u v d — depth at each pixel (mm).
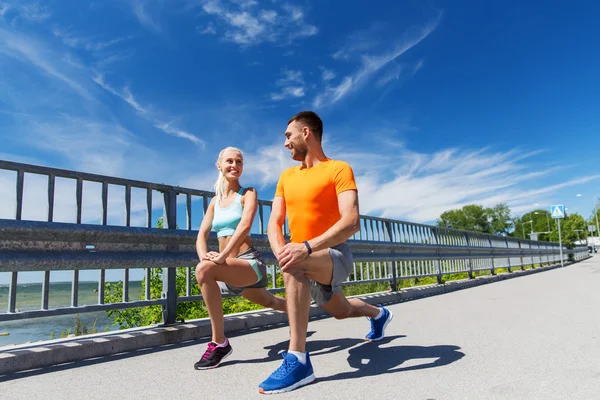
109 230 3654
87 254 3527
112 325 6652
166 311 4223
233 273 3201
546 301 6188
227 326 4508
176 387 2553
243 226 3207
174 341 4008
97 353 3422
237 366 3055
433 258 9375
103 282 3693
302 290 2533
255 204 3391
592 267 18641
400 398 2211
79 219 3623
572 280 10664
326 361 3080
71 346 3268
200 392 2443
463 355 3082
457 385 2396
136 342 3703
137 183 4125
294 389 2424
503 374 2580
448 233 10781
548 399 2131
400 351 3297
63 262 3332
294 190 2902
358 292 8516
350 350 3420
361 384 2479
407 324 4574
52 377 2820
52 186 3453
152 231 4031
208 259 3145
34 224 3172
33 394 2451
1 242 3025
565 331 3865
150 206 4242
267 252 5426
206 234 3584
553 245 24047
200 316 6461
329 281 2727
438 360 2967
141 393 2443
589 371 2590
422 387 2381
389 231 8141
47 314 3246
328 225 2834
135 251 3930
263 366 3035
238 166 3541
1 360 2900
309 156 2939
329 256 2668
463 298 7219
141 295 6777
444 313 5348
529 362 2838
